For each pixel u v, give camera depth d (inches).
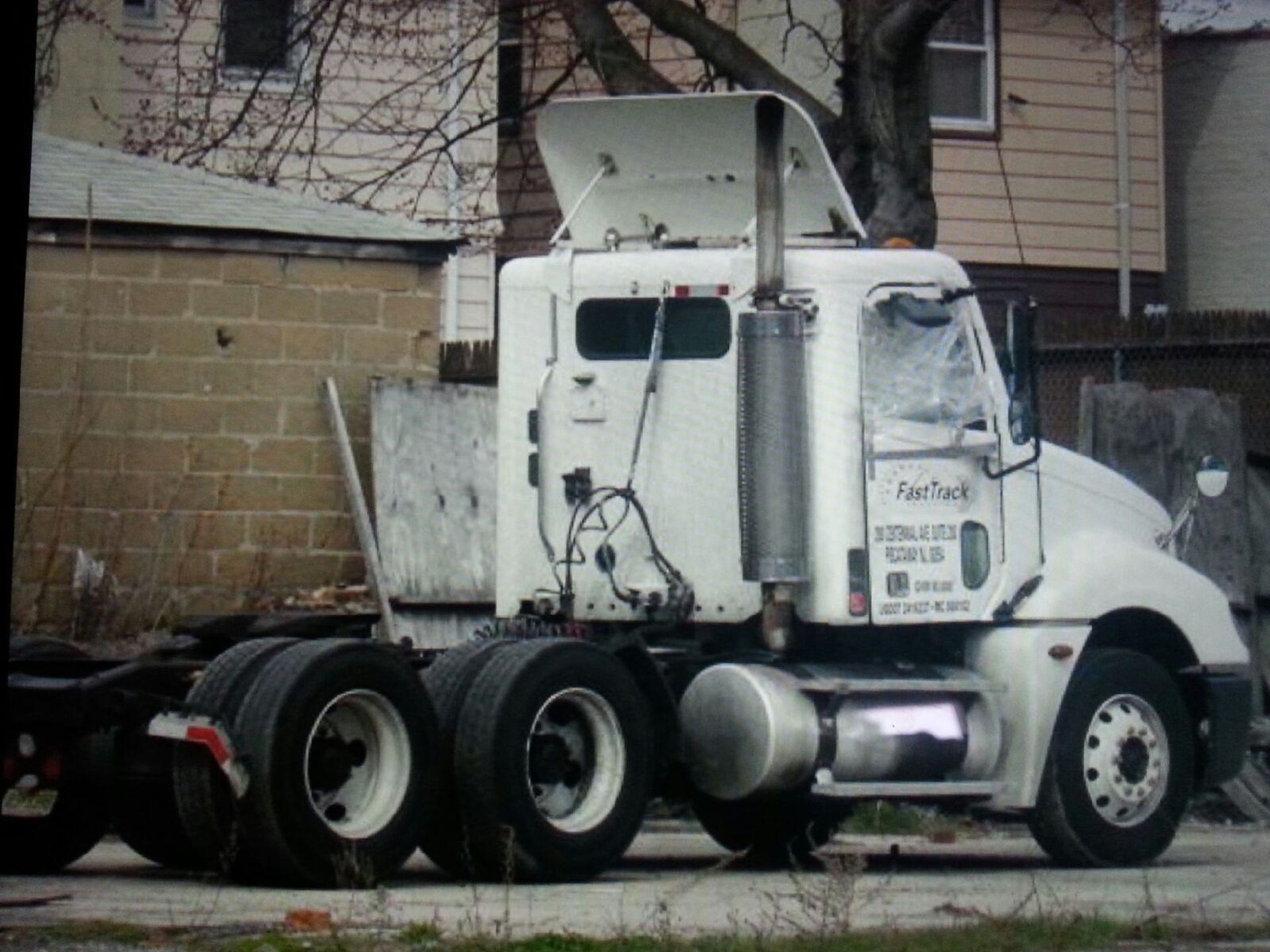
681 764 494.3
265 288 753.0
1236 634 550.9
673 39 948.0
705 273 501.4
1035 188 1142.3
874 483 498.3
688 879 494.3
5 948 355.6
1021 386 515.8
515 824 458.9
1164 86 1199.6
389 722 450.3
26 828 488.4
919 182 760.3
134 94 971.3
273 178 857.5
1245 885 489.4
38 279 729.6
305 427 755.4
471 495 753.0
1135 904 444.1
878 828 633.0
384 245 765.9
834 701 491.8
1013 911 409.7
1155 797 531.5
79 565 723.4
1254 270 1194.6
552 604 512.1
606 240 528.4
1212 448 721.0
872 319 502.0
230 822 439.8
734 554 497.4
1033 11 1140.5
